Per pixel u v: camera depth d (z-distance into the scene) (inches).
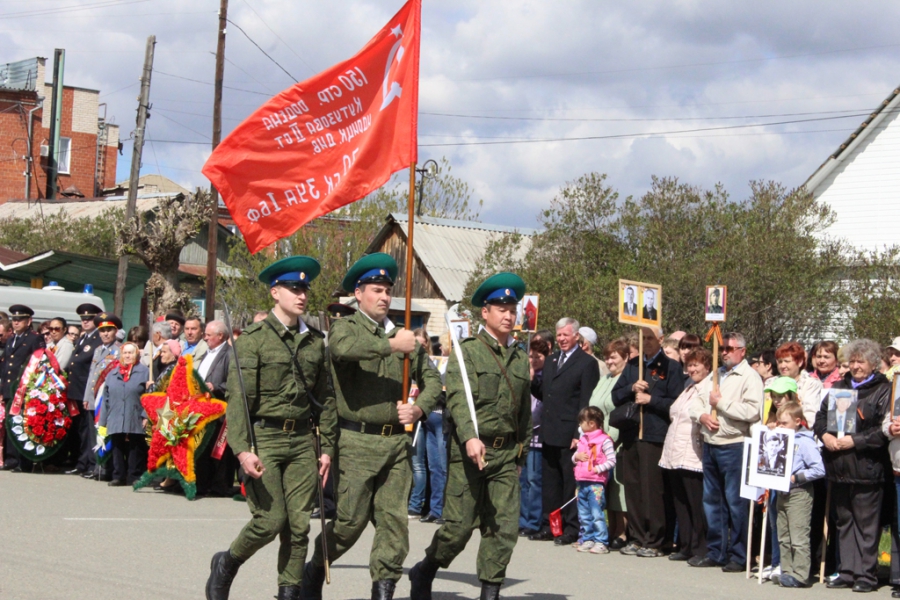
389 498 235.8
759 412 335.6
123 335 546.6
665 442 360.5
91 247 1494.8
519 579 303.3
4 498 420.2
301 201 321.7
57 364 544.7
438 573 313.6
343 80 319.6
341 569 305.7
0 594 244.8
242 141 320.2
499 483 246.5
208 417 461.4
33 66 2069.4
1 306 749.9
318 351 235.0
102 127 2174.0
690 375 355.9
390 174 317.1
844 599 295.0
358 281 243.8
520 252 1159.0
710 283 781.9
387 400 237.8
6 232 1530.5
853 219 954.1
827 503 326.3
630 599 278.8
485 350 250.7
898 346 365.4
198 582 272.1
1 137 1951.3
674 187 857.5
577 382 381.4
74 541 326.0
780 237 804.6
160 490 489.7
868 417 309.3
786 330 819.4
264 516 225.8
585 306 803.4
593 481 371.2
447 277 1175.0
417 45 307.4
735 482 337.1
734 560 338.3
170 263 927.0
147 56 1051.9
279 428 229.3
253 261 1180.5
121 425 494.9
